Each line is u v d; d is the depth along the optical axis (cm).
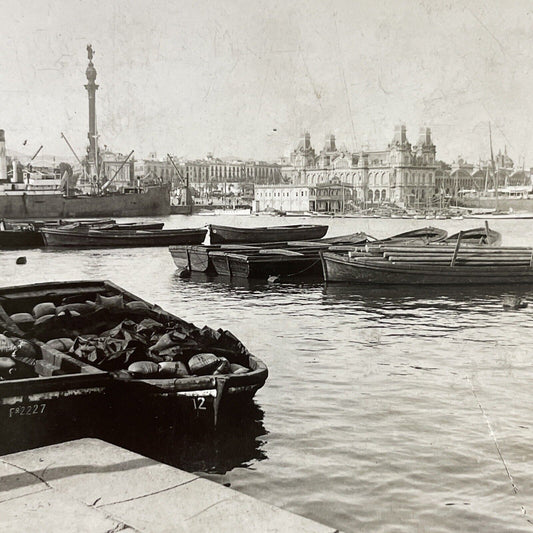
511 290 2456
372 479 741
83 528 389
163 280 2908
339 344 1488
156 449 830
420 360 1320
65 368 902
